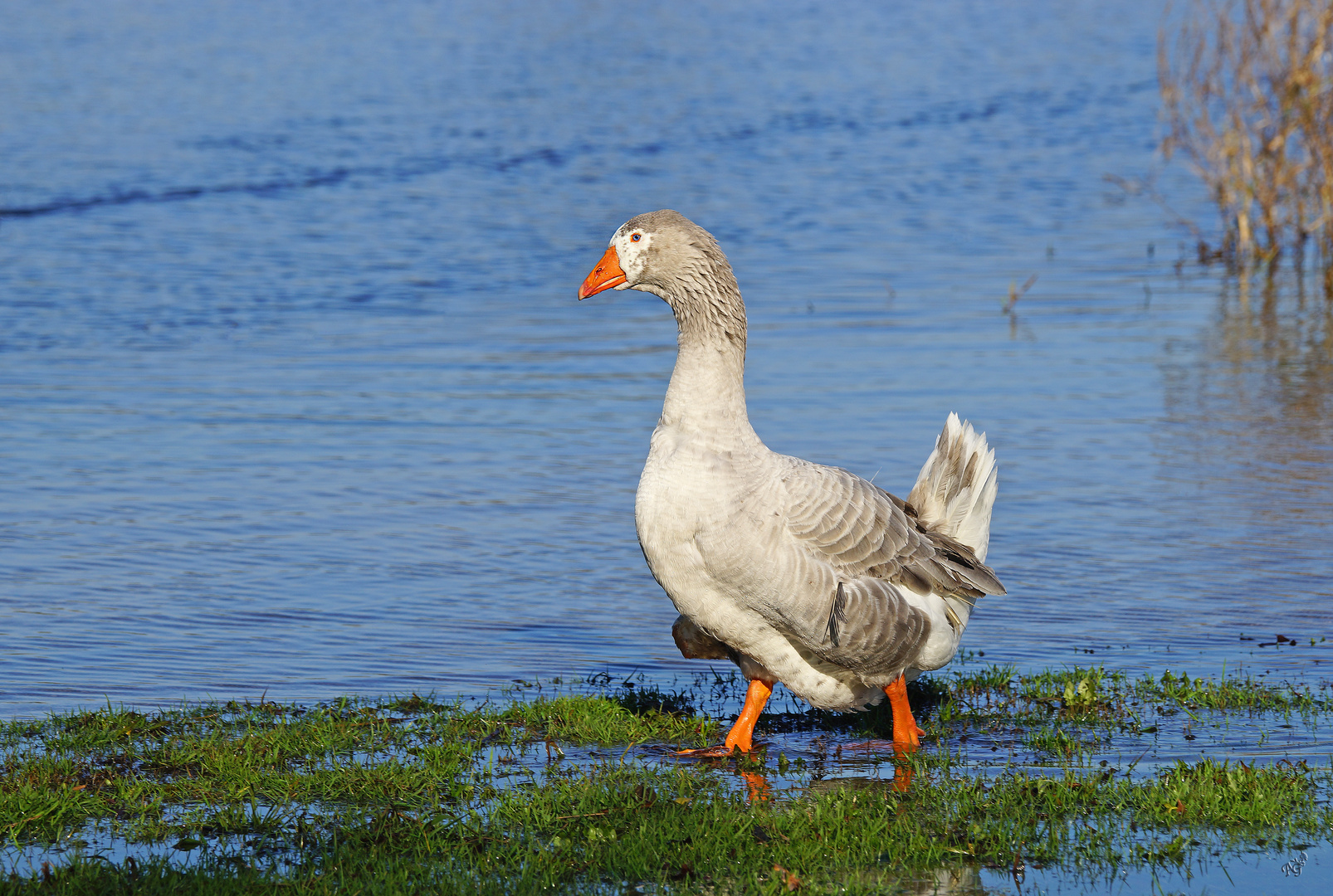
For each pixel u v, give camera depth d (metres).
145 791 8.41
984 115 46.28
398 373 20.56
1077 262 28.19
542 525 14.70
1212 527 14.34
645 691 10.77
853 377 20.16
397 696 10.48
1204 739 9.36
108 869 7.29
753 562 8.59
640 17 73.31
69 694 10.48
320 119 43.22
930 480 9.64
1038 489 15.61
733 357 8.85
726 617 8.91
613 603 12.74
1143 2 78.44
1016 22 71.50
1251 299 25.38
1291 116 28.55
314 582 13.06
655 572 8.97
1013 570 13.30
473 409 18.86
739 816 7.99
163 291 25.20
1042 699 10.21
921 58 59.72
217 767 8.70
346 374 20.48
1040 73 55.25
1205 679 10.59
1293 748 9.15
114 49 54.31
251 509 15.04
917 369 20.58
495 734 9.57
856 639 8.79
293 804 8.27
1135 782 8.49
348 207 32.69
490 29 66.62
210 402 19.02
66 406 18.70
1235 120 28.98
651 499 8.77
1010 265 27.88
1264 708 9.95
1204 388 19.58
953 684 10.66
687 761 9.17
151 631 11.81
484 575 13.34
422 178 36.09
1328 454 16.64
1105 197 34.56
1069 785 8.34
